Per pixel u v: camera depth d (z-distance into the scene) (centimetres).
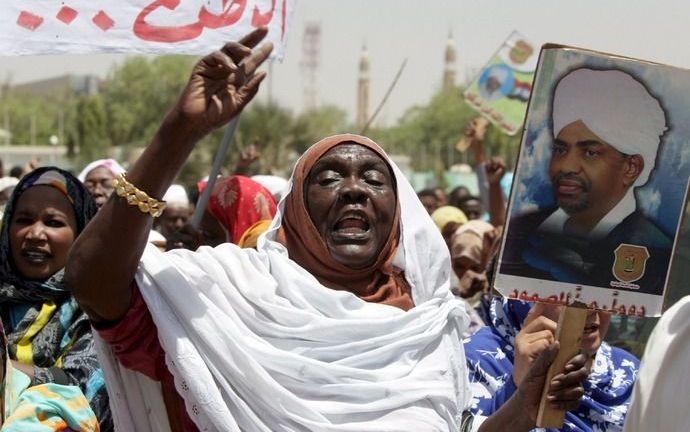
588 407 377
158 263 315
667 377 257
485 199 969
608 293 311
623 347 479
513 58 961
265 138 4341
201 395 306
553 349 309
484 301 540
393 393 319
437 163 7050
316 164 344
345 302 328
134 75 6544
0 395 296
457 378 341
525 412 312
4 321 419
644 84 305
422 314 337
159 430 325
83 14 407
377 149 349
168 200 740
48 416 310
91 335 412
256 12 433
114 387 324
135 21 414
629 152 308
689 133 306
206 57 290
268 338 321
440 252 353
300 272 333
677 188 309
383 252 343
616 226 310
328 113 5484
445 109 7712
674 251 311
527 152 308
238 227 521
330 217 338
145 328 318
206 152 3953
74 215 433
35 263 420
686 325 257
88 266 297
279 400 311
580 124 307
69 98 9500
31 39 401
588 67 305
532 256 310
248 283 326
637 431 262
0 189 832
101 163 737
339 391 316
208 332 311
